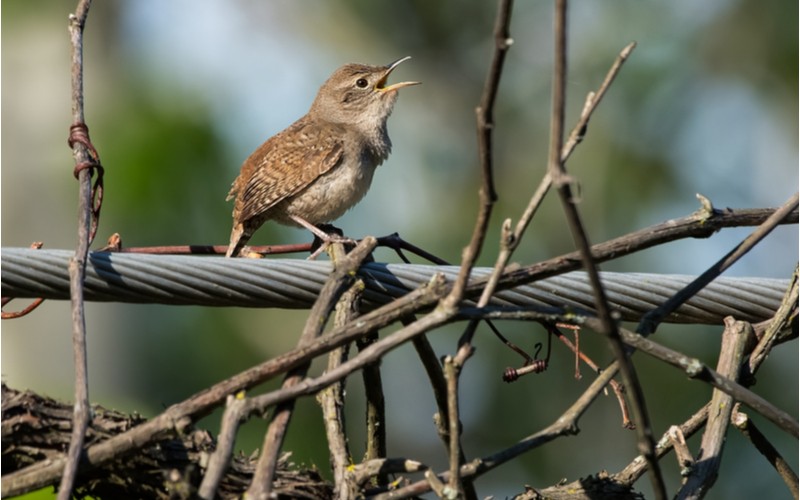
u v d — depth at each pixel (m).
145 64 14.43
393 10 17.55
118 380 14.24
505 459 4.85
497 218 15.07
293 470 5.40
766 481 13.64
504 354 14.24
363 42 17.47
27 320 15.44
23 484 4.66
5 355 15.27
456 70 17.73
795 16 16.11
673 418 13.77
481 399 14.52
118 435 4.77
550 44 17.23
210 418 12.05
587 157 15.82
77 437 4.60
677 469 13.78
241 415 4.57
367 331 4.91
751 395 4.96
